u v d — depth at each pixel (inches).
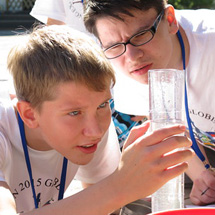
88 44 61.4
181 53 85.3
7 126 68.2
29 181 72.5
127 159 44.9
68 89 56.4
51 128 59.6
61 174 73.7
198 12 94.5
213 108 89.0
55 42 60.4
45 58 58.6
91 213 45.4
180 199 43.9
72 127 57.6
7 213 52.3
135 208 60.8
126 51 75.4
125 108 101.5
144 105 99.0
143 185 44.1
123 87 99.3
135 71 76.7
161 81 42.4
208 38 86.2
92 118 57.5
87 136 57.6
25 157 68.8
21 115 62.9
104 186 46.0
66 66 56.7
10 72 64.7
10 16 605.9
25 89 60.5
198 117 91.1
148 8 74.6
